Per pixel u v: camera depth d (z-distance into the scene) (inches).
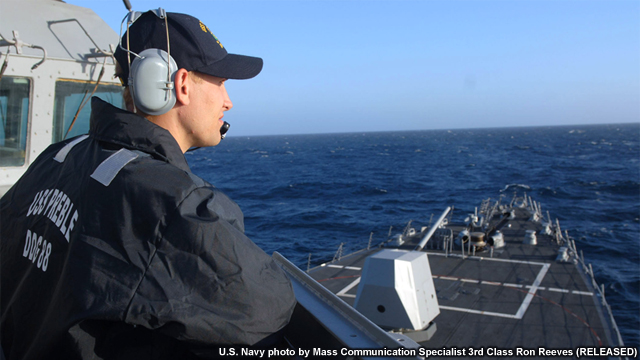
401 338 61.4
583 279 453.4
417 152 4857.3
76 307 42.8
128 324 44.4
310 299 75.7
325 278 500.1
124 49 53.0
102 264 43.6
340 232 1337.4
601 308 382.9
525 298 410.6
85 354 43.7
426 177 2672.2
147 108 53.7
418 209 1706.4
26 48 133.9
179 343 47.1
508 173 2785.4
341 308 69.2
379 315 318.0
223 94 59.5
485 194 2023.9
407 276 311.9
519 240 614.2
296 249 1145.4
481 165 3312.0
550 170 2878.9
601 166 3031.5
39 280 50.1
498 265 511.5
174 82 53.3
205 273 43.5
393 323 316.2
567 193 1971.0
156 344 45.5
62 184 53.5
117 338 44.8
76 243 45.3
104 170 47.4
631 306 677.9
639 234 1188.5
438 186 2297.0
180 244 43.3
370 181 2513.5
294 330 74.4
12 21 135.0
